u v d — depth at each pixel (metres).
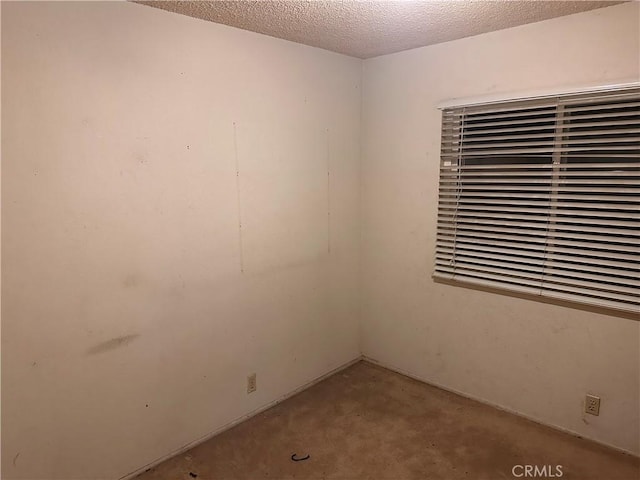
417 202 2.98
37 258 1.75
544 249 2.44
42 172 1.73
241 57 2.37
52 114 1.73
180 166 2.17
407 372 3.24
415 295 3.10
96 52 1.82
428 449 2.36
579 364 2.41
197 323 2.35
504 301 2.65
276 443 2.42
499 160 2.59
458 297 2.87
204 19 2.16
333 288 3.20
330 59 2.90
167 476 2.16
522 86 2.41
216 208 2.36
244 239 2.53
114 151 1.92
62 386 1.88
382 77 3.05
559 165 2.30
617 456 2.28
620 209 2.19
